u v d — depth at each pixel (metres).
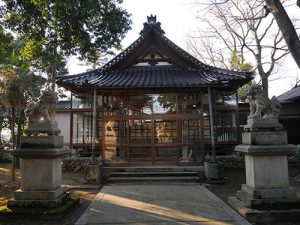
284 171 6.86
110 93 14.82
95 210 7.31
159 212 7.09
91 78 14.73
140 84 13.34
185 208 7.45
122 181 11.81
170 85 13.20
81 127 18.48
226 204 7.84
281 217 6.27
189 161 13.67
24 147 6.97
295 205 6.50
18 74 13.41
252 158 6.91
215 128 15.74
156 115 13.57
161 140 15.29
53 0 9.91
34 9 10.35
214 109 15.74
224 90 16.70
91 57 14.78
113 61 16.09
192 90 14.41
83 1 10.95
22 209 6.52
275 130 7.12
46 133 7.20
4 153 21.89
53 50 13.13
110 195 9.17
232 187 10.72
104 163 13.26
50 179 6.91
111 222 6.30
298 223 6.16
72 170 15.59
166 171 12.62
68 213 7.00
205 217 6.61
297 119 21.03
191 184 11.22
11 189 10.38
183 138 14.64
